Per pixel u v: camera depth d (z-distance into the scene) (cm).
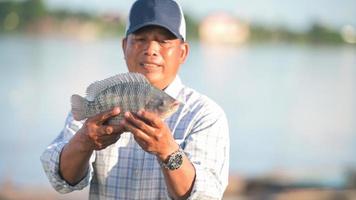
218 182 434
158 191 448
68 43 14350
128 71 458
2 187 2042
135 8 452
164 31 446
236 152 3188
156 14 445
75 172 435
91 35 16512
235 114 4566
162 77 451
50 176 443
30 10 15725
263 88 6700
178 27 449
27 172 2392
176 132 450
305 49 19212
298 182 1917
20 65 7481
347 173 2066
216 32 17775
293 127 4141
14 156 2714
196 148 441
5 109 4072
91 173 453
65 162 432
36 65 7588
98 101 411
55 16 16038
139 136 397
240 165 2869
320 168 2216
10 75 6219
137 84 406
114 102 407
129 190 454
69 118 472
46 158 445
